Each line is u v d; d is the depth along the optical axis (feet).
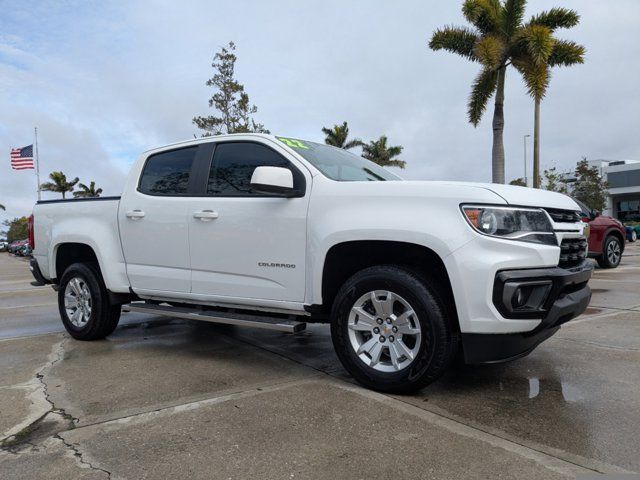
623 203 175.73
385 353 11.91
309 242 12.46
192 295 14.78
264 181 12.09
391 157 131.75
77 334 17.57
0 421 10.34
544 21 64.39
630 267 39.47
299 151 13.64
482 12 62.95
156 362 14.58
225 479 7.93
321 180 12.62
